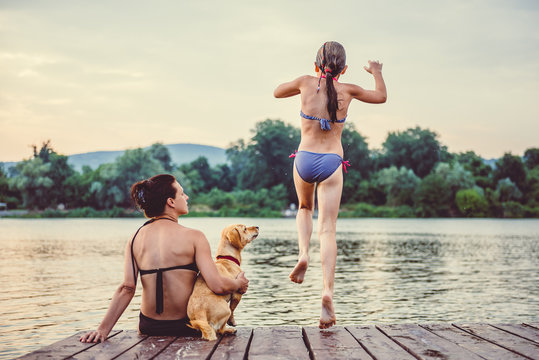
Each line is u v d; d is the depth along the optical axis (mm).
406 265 18281
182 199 4152
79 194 74188
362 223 57250
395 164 98625
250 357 3361
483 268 17422
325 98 4309
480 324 4336
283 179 92250
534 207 74438
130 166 71188
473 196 71875
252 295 11727
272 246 26031
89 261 18344
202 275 3877
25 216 67875
